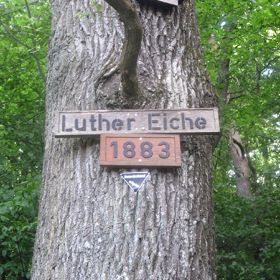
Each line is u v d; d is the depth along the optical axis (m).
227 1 8.63
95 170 2.42
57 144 2.63
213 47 9.55
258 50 9.73
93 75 2.68
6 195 5.18
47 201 2.54
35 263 2.47
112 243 2.23
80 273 2.21
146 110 2.49
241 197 8.56
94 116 2.48
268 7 8.45
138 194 2.33
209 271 2.35
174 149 2.43
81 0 3.02
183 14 3.04
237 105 11.62
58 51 2.94
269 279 7.08
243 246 7.67
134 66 2.33
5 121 7.30
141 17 2.86
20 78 8.02
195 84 2.79
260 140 13.51
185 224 2.33
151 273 2.17
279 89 11.08
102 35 2.81
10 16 7.22
